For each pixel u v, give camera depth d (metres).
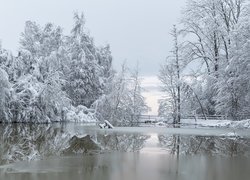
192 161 14.34
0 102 37.31
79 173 11.47
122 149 18.00
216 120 46.44
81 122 49.19
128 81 54.62
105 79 61.78
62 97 46.41
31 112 40.09
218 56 50.19
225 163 13.94
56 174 11.27
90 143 20.11
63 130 30.33
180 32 54.59
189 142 22.05
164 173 11.73
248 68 43.09
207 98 52.28
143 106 57.78
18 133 26.47
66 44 63.56
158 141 22.42
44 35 64.88
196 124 47.56
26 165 12.83
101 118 52.84
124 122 53.34
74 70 58.66
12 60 41.62
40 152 16.38
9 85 38.12
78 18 62.06
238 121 41.97
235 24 46.62
